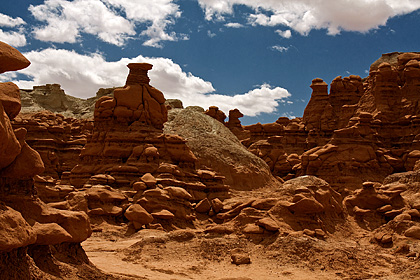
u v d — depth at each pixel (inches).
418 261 876.0
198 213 1540.4
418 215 1316.4
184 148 1756.9
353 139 2186.3
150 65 1875.0
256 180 2071.9
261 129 3181.6
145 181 1499.8
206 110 3152.1
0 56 507.8
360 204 1437.0
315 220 1147.9
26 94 4362.7
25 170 571.8
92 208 1405.0
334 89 3075.8
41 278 530.9
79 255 649.6
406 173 1670.8
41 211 595.2
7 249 472.4
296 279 824.3
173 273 842.2
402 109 2470.5
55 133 2500.0
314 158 2151.8
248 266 911.0
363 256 966.4
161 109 1875.0
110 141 1749.5
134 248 1010.7
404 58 2625.5
